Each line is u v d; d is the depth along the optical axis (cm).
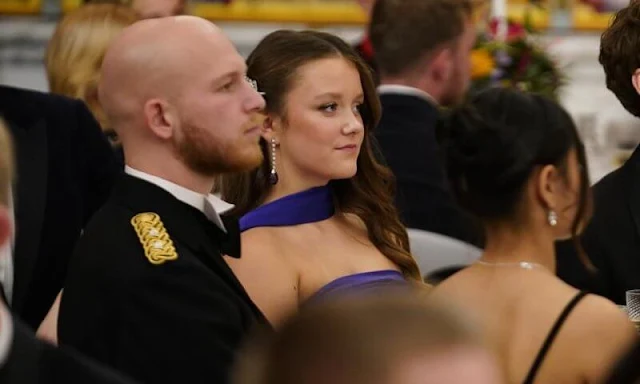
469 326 288
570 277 742
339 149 665
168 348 536
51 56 880
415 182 809
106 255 555
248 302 575
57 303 623
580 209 531
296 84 663
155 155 581
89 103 867
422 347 283
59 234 710
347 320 286
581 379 494
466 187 532
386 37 866
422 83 864
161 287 545
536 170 525
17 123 717
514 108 531
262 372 287
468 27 880
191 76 579
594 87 1471
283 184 671
